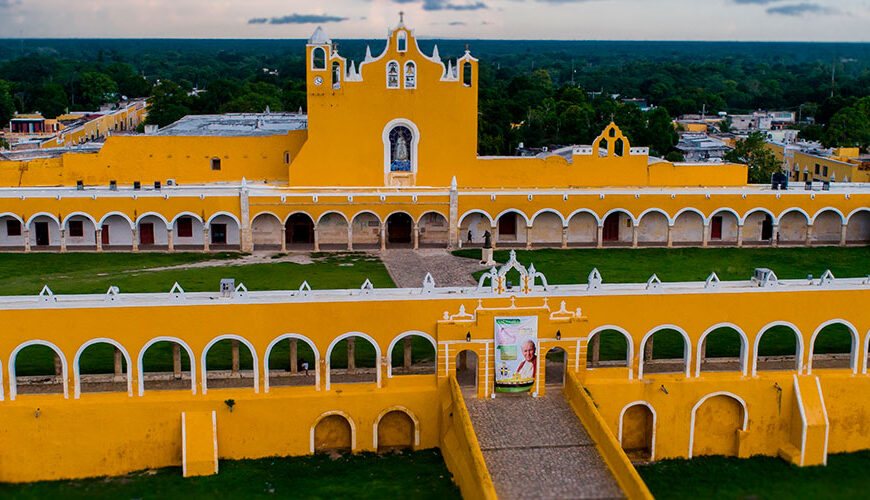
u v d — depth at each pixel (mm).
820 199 73375
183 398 45500
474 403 46719
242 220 69125
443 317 46625
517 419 45125
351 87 70312
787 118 184125
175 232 71625
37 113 156000
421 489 42562
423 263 66000
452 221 70625
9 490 43781
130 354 45188
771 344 53906
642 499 37469
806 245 74312
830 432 49688
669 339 54656
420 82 70812
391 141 71688
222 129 84625
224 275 62094
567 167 74125
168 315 45062
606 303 47500
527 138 127375
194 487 43156
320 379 46562
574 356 47562
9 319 44219
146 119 137750
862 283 49875
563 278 62375
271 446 46250
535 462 41438
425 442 47281
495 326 46656
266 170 75500
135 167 74688
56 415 44594
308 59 69938
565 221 71875
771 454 49344
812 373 49688
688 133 146875
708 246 73500
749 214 74812
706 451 49531
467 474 40625
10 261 65688
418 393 46844
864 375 49750
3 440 44500
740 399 48750
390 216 73188
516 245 72688
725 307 48375
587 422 44250
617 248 72375
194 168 75062
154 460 45688
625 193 71938
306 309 45812
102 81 194375
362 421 46562
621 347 53438
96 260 66312
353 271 63375
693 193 72625
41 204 67938
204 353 45594
